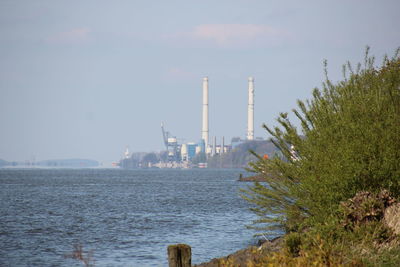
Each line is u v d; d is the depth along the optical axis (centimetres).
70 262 9800
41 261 9925
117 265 9469
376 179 6456
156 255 10500
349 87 7512
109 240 12594
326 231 6212
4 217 18125
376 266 5319
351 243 6016
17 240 12619
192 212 19850
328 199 6594
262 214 8056
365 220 6300
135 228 14950
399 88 7388
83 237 13138
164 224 15875
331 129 6988
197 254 10331
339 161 6631
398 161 6406
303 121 7525
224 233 13462
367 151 6462
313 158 7069
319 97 7550
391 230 6059
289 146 7625
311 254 5212
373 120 6869
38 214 19325
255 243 11550
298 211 7512
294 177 7500
